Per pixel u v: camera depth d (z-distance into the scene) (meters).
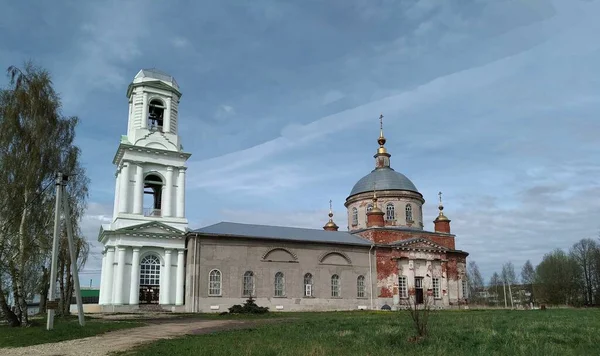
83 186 45.44
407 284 60.59
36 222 33.72
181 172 51.69
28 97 33.88
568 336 20.30
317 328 25.86
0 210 32.06
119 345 21.06
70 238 30.80
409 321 29.67
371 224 63.09
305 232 59.66
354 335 21.69
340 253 57.94
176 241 50.03
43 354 19.09
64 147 36.72
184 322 33.88
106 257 47.69
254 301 51.72
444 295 62.28
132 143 50.00
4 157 32.69
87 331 26.20
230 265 51.31
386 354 16.06
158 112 53.16
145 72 52.81
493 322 29.19
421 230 65.19
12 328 29.55
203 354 16.89
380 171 71.12
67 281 45.91
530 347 17.02
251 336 22.42
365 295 58.41
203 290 49.44
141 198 49.34
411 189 69.06
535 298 103.62
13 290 31.77
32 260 33.03
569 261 95.94
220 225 54.69
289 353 16.45
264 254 53.34
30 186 33.00
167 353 17.47
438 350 16.52
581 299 93.75
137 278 47.38
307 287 55.28
